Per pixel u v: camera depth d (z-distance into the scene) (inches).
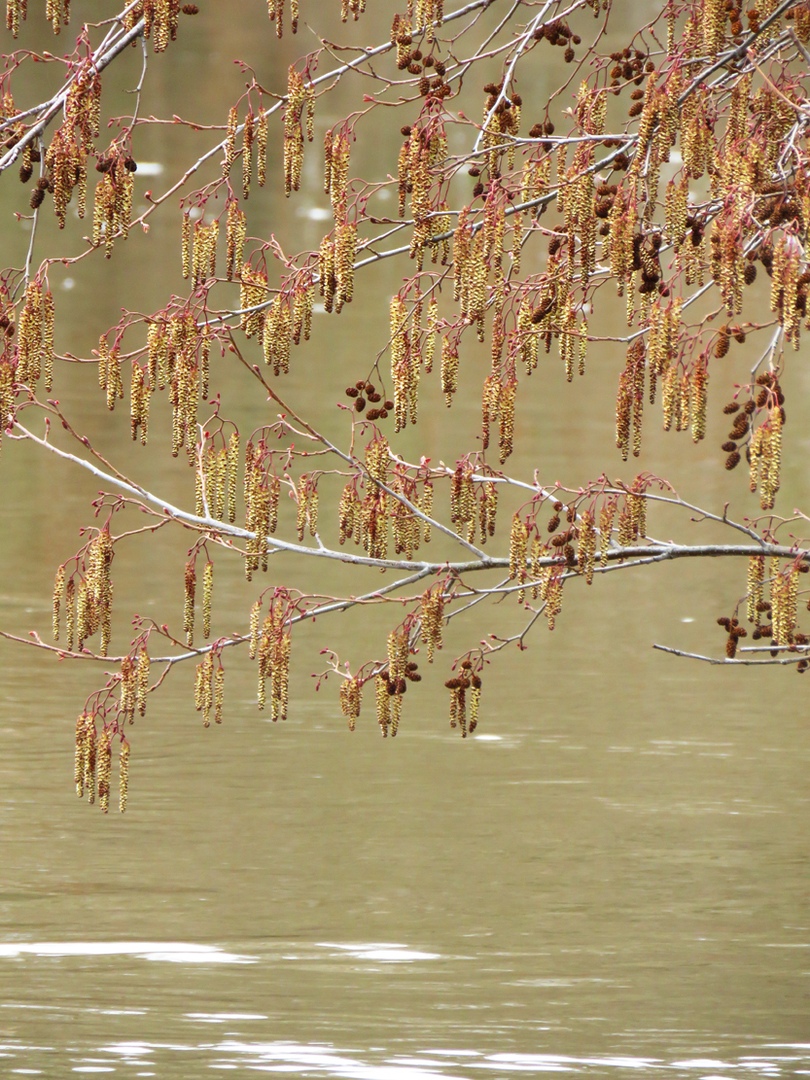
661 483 574.2
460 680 578.2
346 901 817.5
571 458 1723.7
